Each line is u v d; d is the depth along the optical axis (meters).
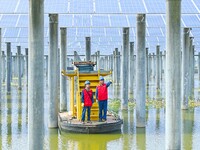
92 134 19.06
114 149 16.14
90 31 35.62
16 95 38.88
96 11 18.66
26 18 26.23
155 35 34.06
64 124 19.59
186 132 19.52
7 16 26.42
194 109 28.19
